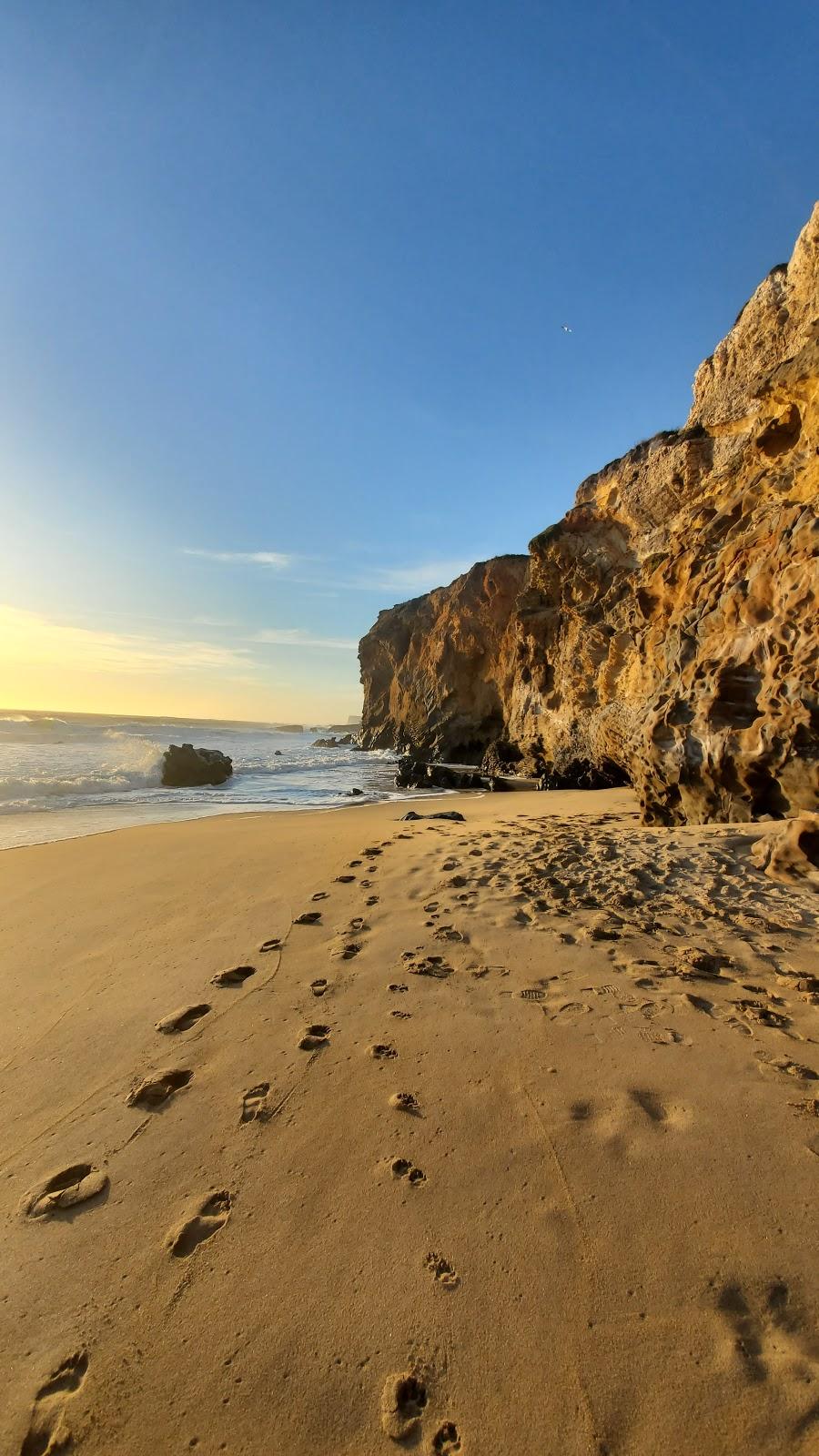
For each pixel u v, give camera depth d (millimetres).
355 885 5652
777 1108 2275
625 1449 1322
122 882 6461
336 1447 1370
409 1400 1448
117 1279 1806
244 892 5719
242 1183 2137
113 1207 2070
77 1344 1626
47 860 7836
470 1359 1527
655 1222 1852
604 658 17078
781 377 8641
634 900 4582
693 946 3744
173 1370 1547
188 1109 2553
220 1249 1878
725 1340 1518
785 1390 1396
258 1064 2836
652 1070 2562
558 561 20781
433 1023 3072
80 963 4219
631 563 17984
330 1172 2152
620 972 3477
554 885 5023
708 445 13977
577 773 18422
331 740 63062
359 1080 2654
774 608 6832
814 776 5863
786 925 3990
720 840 5703
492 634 37250
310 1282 1753
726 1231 1805
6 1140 2443
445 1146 2230
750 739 6582
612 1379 1455
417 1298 1685
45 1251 1910
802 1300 1594
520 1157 2148
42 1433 1420
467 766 32438
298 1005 3365
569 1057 2705
